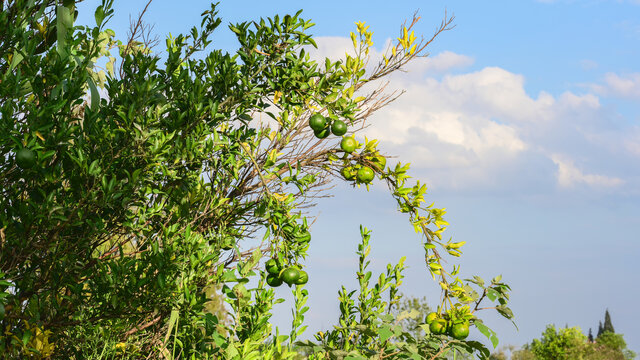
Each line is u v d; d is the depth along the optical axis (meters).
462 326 3.80
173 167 3.52
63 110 2.95
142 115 3.16
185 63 4.08
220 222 3.98
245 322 3.64
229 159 3.93
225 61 3.86
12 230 2.94
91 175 2.92
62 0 3.44
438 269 3.97
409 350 3.71
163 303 3.15
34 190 3.03
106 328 3.24
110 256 3.51
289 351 3.56
